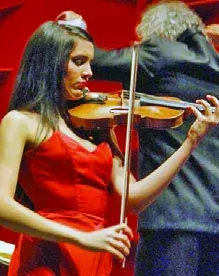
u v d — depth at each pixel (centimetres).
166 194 609
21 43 834
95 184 495
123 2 795
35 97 490
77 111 551
